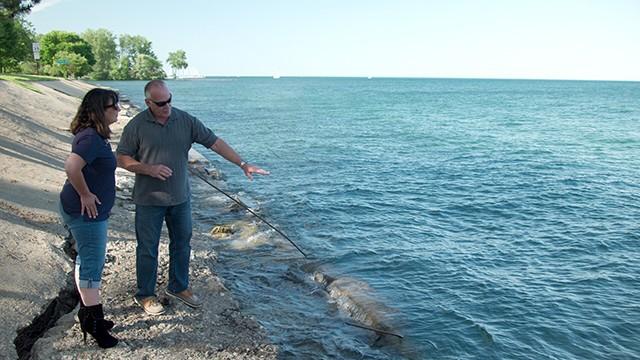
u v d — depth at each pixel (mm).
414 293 7199
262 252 8352
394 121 38156
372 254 8734
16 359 4281
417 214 11688
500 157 20703
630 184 15352
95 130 4039
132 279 5953
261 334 5160
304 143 24281
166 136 4664
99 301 4387
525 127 34719
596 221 11312
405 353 5586
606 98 87375
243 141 24766
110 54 138000
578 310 6867
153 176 4621
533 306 6938
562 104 67438
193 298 5418
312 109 50812
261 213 11023
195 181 14117
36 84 33906
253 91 99375
